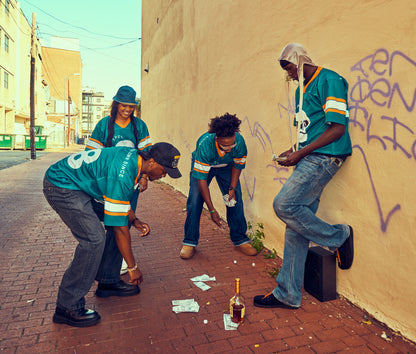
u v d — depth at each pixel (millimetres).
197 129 6672
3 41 27969
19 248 3988
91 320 2389
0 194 7527
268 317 2516
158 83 10641
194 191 3791
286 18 3523
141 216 5719
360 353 2074
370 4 2408
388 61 2268
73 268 2346
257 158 4230
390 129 2262
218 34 5457
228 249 4043
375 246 2416
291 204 2426
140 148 3275
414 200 2111
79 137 69062
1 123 28688
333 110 2287
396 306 2258
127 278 3205
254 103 4285
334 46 2797
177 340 2234
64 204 2281
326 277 2727
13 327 2363
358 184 2547
